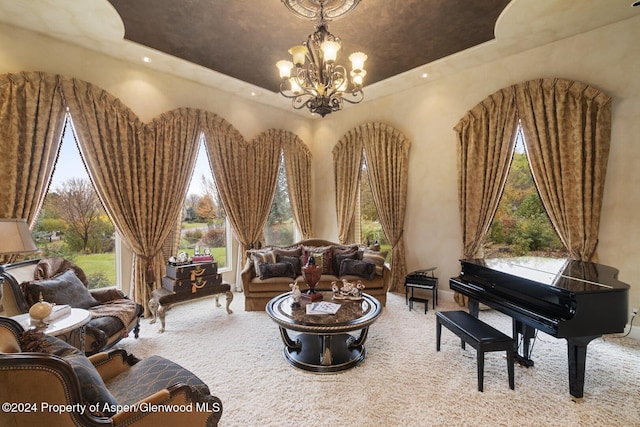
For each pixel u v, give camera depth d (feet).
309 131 21.93
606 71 11.46
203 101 16.31
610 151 11.44
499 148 13.88
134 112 13.87
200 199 16.76
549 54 12.68
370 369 8.92
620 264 11.26
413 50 13.12
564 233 12.21
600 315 7.39
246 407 7.21
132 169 13.51
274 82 16.17
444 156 15.85
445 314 9.82
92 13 10.41
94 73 12.83
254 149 18.47
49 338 5.19
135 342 10.78
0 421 3.64
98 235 13.30
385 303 14.46
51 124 11.58
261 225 18.72
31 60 11.38
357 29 11.50
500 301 9.13
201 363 9.30
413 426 6.58
